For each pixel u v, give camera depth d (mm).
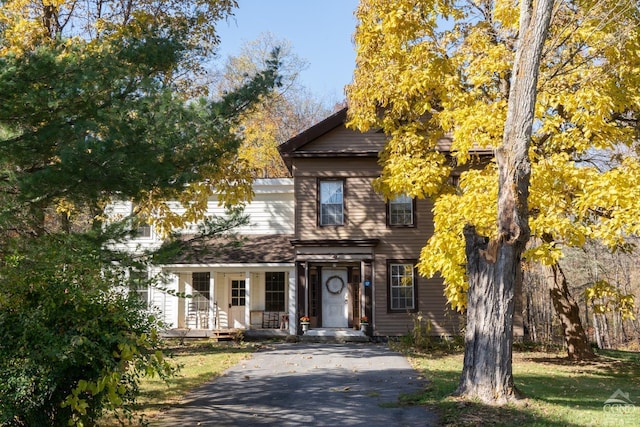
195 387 12312
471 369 10352
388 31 15375
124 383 7023
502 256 10234
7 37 9836
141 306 7410
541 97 14070
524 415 9094
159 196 10180
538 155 15562
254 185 24953
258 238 24766
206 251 14930
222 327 24609
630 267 38531
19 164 8758
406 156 16875
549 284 19656
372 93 16297
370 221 22734
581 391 12531
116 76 9000
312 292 23250
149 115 9195
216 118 10625
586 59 13820
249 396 11336
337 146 22953
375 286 22391
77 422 6324
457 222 15148
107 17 19547
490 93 16656
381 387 12164
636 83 14391
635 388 13523
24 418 6363
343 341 22047
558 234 14219
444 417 9164
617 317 42312
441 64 15695
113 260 10281
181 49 10422
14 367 6047
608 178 13367
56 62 8508
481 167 21469
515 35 15883
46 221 12367
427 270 15805
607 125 14156
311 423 9156
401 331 22094
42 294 6551
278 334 23125
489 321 10219
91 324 6480
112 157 8164
